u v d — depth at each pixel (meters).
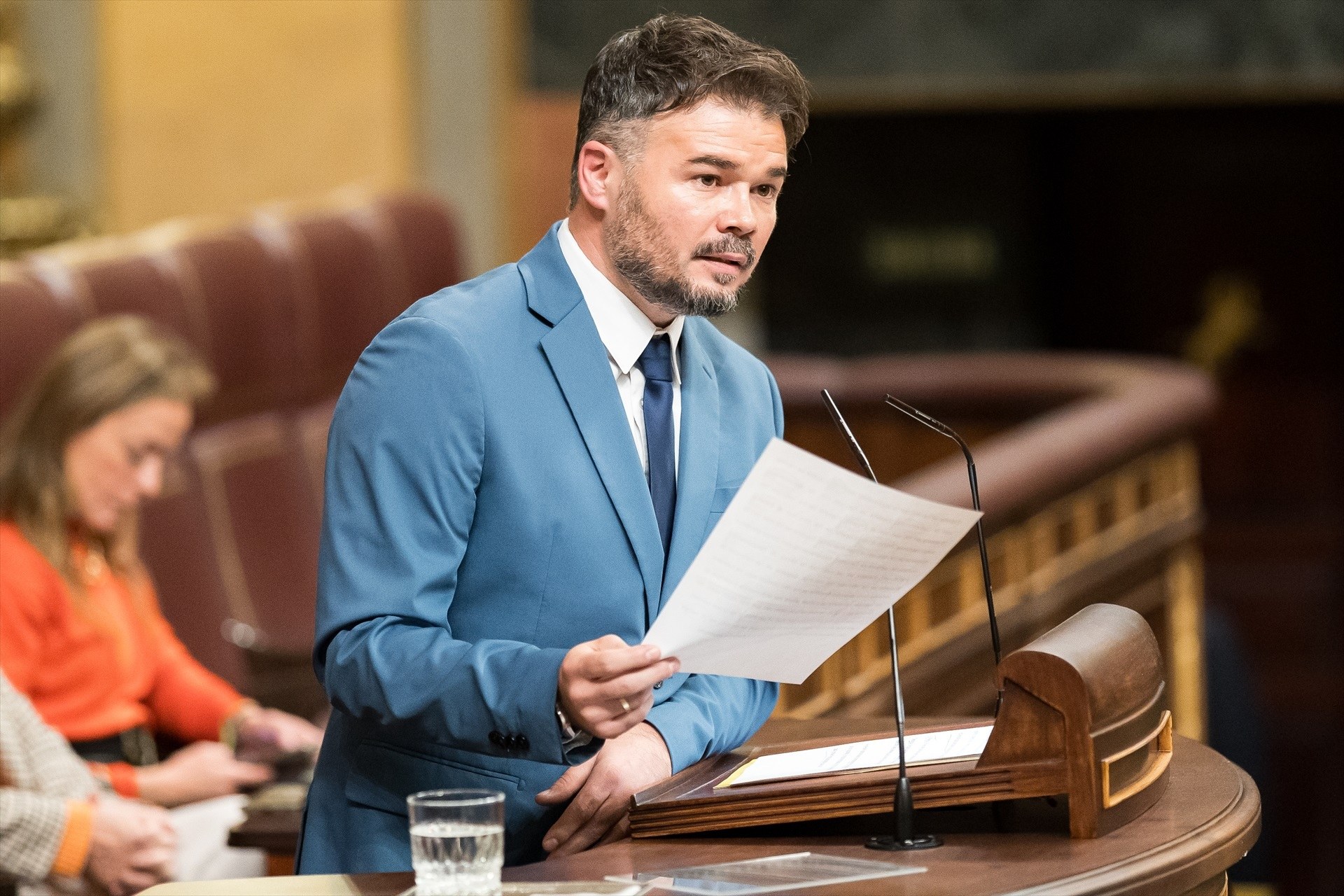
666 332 7.78
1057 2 26.89
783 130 7.38
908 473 22.80
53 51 24.95
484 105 25.81
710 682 8.00
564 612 7.28
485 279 7.68
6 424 15.12
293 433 20.06
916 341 36.72
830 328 36.75
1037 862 6.01
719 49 7.21
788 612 6.45
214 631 17.45
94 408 13.16
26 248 24.08
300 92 25.50
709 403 7.95
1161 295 36.81
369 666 6.85
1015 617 16.28
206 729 14.35
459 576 7.30
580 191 7.52
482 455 7.18
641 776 7.15
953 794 6.39
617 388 7.57
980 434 22.48
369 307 21.72
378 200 22.77
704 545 6.09
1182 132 36.53
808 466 5.93
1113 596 17.84
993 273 36.75
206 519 18.03
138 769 13.48
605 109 7.40
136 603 14.25
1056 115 36.50
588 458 7.36
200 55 25.23
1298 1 26.66
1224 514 36.84
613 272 7.53
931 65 27.03
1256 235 36.59
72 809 10.97
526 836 7.35
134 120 25.16
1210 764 7.59
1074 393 21.55
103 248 17.64
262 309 19.53
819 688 14.36
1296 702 35.16
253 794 12.88
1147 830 6.40
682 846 6.59
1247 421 36.81
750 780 6.95
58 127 25.02
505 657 6.69
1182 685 18.83
